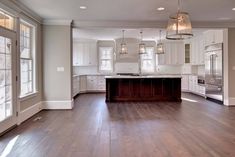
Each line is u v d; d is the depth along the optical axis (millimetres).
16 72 4660
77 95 9836
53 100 6566
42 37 6465
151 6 5117
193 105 7160
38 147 3379
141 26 6738
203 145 3416
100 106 7043
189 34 4000
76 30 8500
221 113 5848
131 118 5309
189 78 10742
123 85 8062
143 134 4008
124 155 3039
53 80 6547
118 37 10438
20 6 4836
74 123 4844
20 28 5211
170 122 4883
